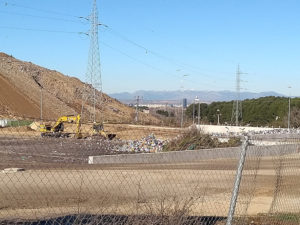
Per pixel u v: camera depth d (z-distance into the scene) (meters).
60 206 10.53
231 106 88.19
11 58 132.00
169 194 12.17
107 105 121.69
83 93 121.25
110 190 12.90
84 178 14.39
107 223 7.65
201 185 13.44
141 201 10.04
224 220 9.14
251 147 10.23
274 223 9.32
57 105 102.25
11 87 97.69
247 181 11.09
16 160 13.80
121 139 26.62
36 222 8.84
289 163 12.84
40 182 12.98
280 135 23.88
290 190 12.71
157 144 27.86
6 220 9.05
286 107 76.25
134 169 17.80
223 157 12.44
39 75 125.19
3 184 12.88
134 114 99.12
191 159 11.45
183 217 7.16
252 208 11.23
